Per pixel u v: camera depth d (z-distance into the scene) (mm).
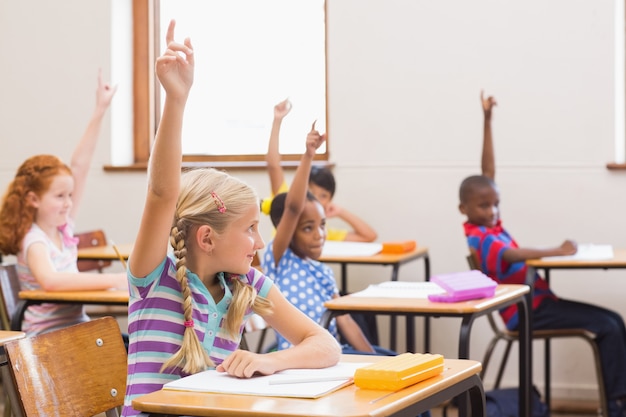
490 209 3945
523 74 4504
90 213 5066
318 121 4863
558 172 4469
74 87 5105
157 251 1712
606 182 4418
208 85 5031
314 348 1726
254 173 4855
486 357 3910
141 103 5172
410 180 4652
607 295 4395
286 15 4926
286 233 3090
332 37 4750
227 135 5012
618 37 4453
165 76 1624
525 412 3256
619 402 4117
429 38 4621
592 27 4430
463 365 1723
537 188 4488
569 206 4457
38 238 3256
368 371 1525
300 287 3094
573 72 4449
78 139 5102
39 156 3367
